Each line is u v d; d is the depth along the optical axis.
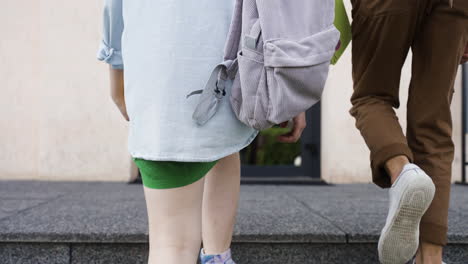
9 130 3.71
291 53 0.74
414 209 1.09
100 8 3.62
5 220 1.74
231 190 1.26
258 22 0.77
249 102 0.76
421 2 1.22
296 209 2.13
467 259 1.53
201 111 0.77
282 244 1.52
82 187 3.12
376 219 1.83
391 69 1.29
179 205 0.82
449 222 1.76
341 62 3.65
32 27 3.71
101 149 3.61
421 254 1.23
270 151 3.98
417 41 1.30
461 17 1.22
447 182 1.21
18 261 1.50
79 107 3.61
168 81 0.79
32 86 3.71
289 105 0.75
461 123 3.76
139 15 0.85
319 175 3.73
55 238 1.49
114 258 1.50
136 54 0.84
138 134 0.82
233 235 1.50
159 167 0.81
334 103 3.64
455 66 1.25
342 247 1.54
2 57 3.71
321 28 0.79
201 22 0.81
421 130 1.26
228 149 0.82
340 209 2.14
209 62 0.80
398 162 1.17
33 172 3.71
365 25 1.29
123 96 1.10
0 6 3.71
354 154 3.65
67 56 3.61
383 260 1.23
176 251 0.81
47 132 3.61
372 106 1.29
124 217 1.83
